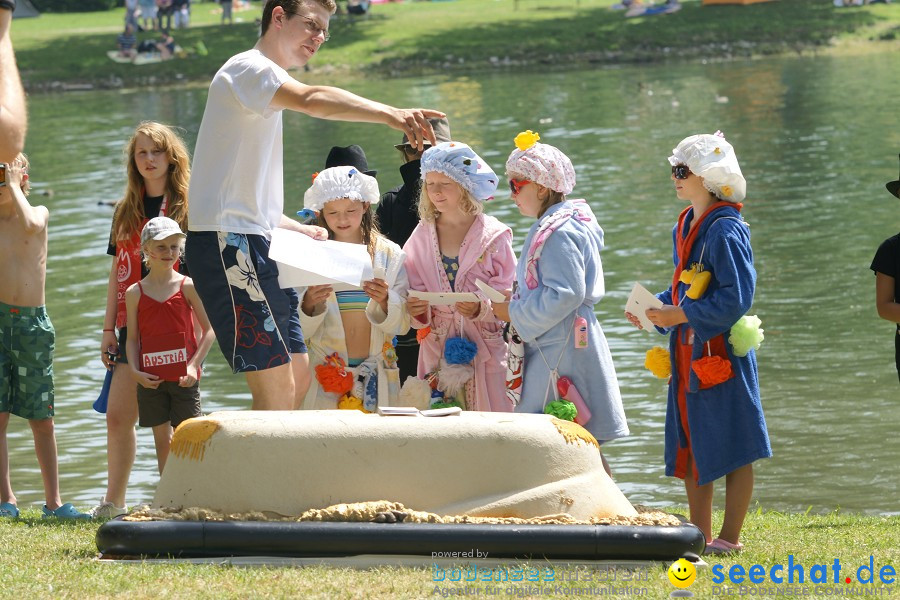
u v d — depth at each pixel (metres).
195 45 112.00
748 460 12.00
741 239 12.09
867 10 115.19
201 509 11.32
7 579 10.30
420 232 14.41
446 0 139.25
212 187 12.28
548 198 13.36
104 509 15.32
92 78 103.50
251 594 9.81
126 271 15.55
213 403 25.89
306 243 12.66
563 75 96.25
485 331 14.10
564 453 11.66
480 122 70.19
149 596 9.78
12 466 22.70
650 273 35.59
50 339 15.76
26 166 15.80
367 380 14.54
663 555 11.04
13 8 8.12
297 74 103.12
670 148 58.53
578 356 12.96
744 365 12.15
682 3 124.69
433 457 11.45
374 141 65.38
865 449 22.23
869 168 52.00
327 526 11.01
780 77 87.94
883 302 13.95
